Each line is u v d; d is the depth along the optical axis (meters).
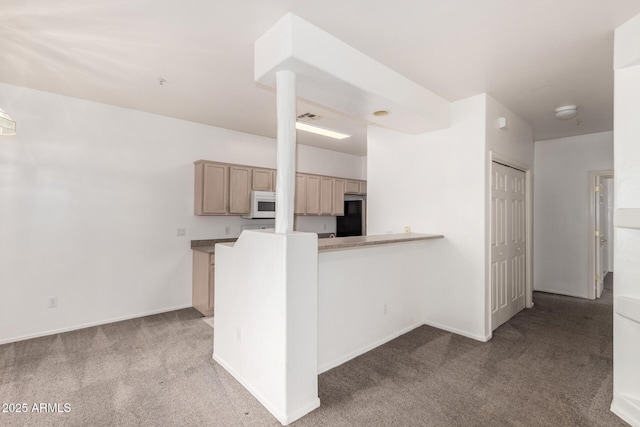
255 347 2.28
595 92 3.24
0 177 3.13
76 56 2.59
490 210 3.37
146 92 3.35
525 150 4.25
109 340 3.22
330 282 2.66
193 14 2.02
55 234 3.42
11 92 3.17
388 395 2.27
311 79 2.29
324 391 2.32
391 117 3.14
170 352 2.96
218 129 4.69
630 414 1.95
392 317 3.30
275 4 1.91
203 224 4.55
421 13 1.99
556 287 5.14
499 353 2.93
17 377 2.49
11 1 1.89
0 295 3.13
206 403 2.18
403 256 3.45
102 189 3.71
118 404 2.15
